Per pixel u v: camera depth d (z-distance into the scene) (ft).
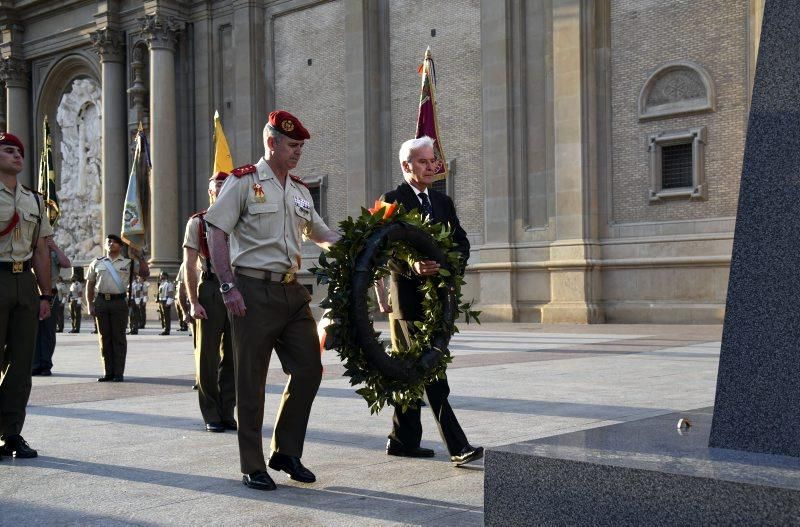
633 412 23.00
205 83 108.58
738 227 11.57
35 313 19.36
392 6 93.40
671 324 72.02
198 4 109.19
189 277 22.65
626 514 10.13
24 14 128.98
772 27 11.65
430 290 17.17
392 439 18.11
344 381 32.63
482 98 84.53
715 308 70.23
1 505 14.12
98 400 28.78
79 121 126.72
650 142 74.38
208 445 19.90
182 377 37.24
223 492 14.96
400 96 92.84
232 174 16.43
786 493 9.06
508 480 11.10
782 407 10.87
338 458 17.89
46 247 20.45
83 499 14.48
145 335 78.89
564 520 10.61
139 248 49.75
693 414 14.10
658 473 9.91
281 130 16.56
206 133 108.58
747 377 11.19
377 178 93.66
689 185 73.10
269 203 16.39
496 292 82.02
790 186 11.24
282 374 35.70
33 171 131.13
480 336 60.23
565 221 77.51
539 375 33.01
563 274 77.20
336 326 15.75
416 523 12.74
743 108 69.82
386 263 16.34
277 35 104.58
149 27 107.96
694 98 72.64
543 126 80.74
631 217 76.07
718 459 10.50
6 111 132.36
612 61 77.20
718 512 9.48
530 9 81.51
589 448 11.18
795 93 11.36
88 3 121.29
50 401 28.58
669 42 73.87
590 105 77.15
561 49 77.71
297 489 15.16
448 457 17.97
